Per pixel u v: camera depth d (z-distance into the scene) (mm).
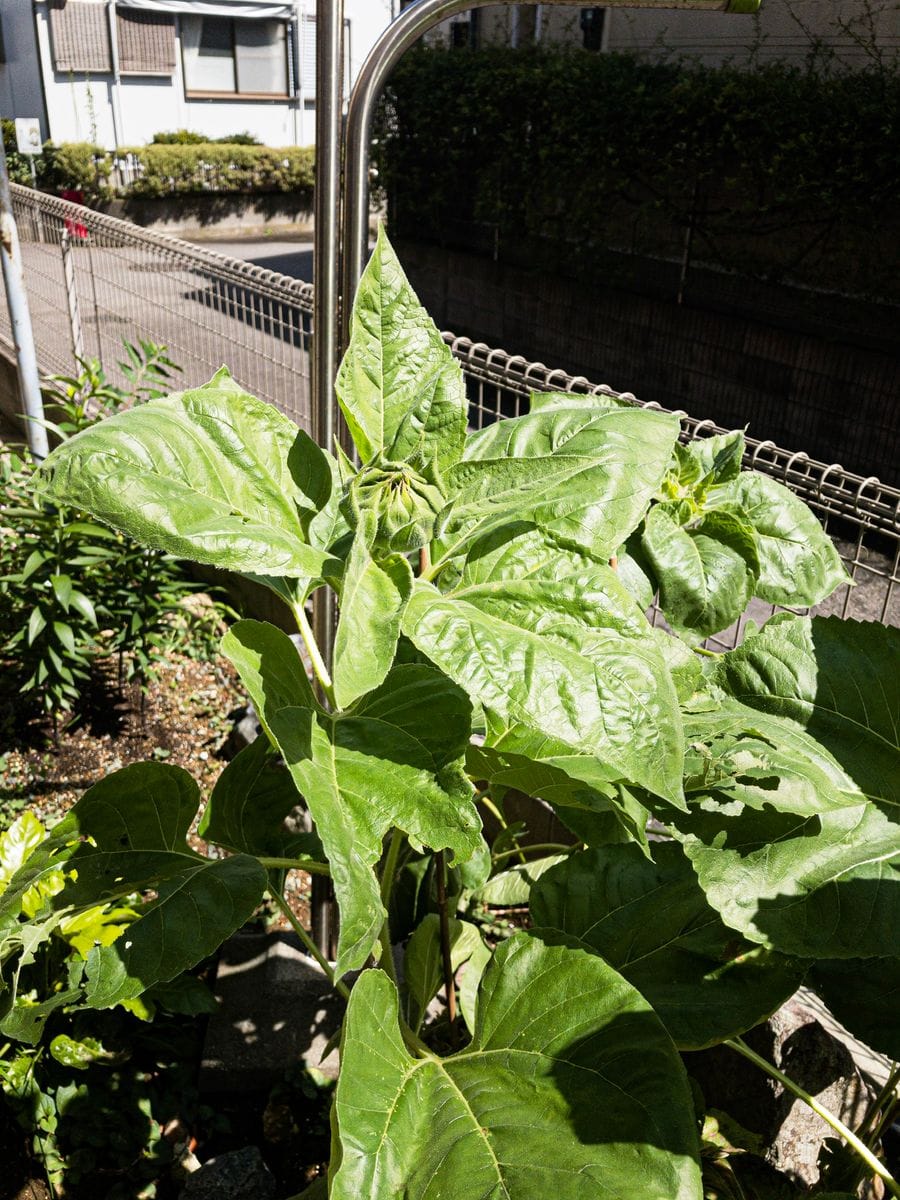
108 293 7055
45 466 1523
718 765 1817
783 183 9852
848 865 1802
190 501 1554
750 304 10539
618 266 11461
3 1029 1847
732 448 2641
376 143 13789
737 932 1984
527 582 1641
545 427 1928
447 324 13859
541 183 12016
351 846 1412
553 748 1832
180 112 22859
